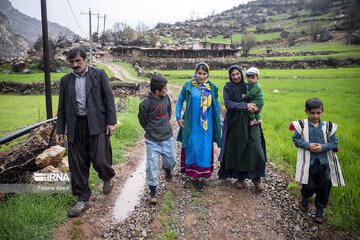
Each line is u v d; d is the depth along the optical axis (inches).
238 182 143.1
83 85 109.8
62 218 105.7
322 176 105.9
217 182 151.9
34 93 1083.9
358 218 102.7
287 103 471.8
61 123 112.7
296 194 133.0
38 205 107.7
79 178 112.3
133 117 338.6
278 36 4055.1
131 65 2090.3
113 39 3639.3
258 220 112.2
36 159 137.7
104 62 2253.9
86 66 112.7
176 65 2071.9
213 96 140.9
